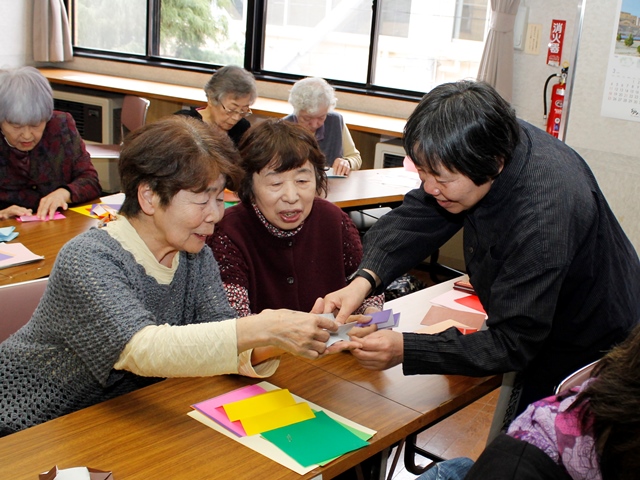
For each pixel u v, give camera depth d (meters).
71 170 3.08
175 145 1.38
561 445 0.94
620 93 2.78
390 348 1.53
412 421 1.50
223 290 1.71
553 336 1.71
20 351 1.45
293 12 5.54
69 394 1.47
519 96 4.55
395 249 1.82
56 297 1.40
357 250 2.13
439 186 1.45
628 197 2.86
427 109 1.42
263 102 5.47
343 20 5.33
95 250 1.41
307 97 3.91
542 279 1.44
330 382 1.65
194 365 1.35
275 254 1.98
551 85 4.40
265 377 1.64
